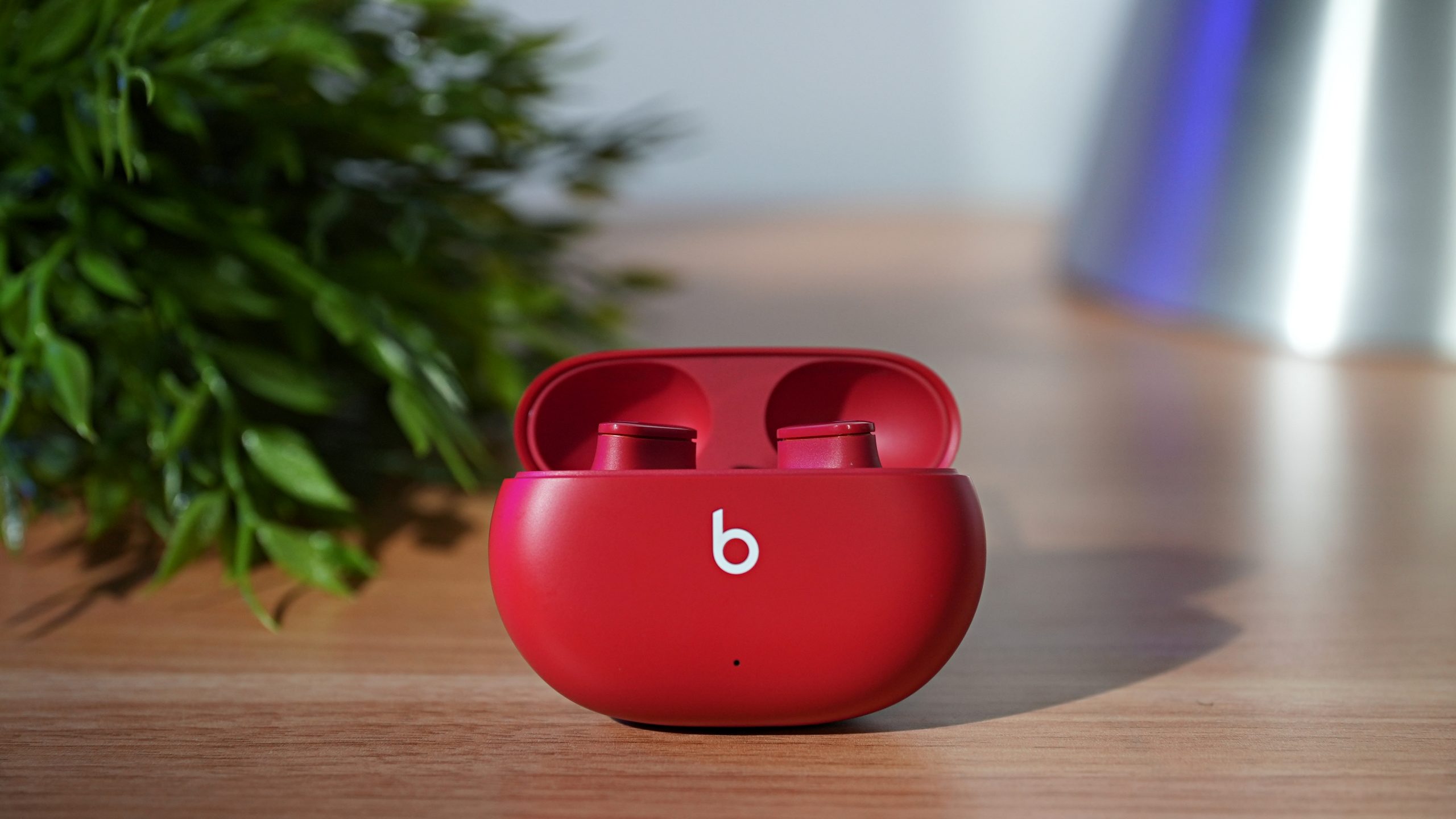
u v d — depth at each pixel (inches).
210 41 19.5
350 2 23.4
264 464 19.0
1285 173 37.8
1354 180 36.7
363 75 23.5
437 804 11.2
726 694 12.4
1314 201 37.2
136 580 19.3
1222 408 31.0
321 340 23.7
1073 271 45.7
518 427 13.6
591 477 12.4
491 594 18.9
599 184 28.8
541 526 12.4
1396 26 36.3
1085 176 47.0
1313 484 25.0
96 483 19.9
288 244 22.3
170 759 12.3
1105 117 46.0
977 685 14.9
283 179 23.0
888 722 13.5
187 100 19.5
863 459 12.9
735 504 12.3
